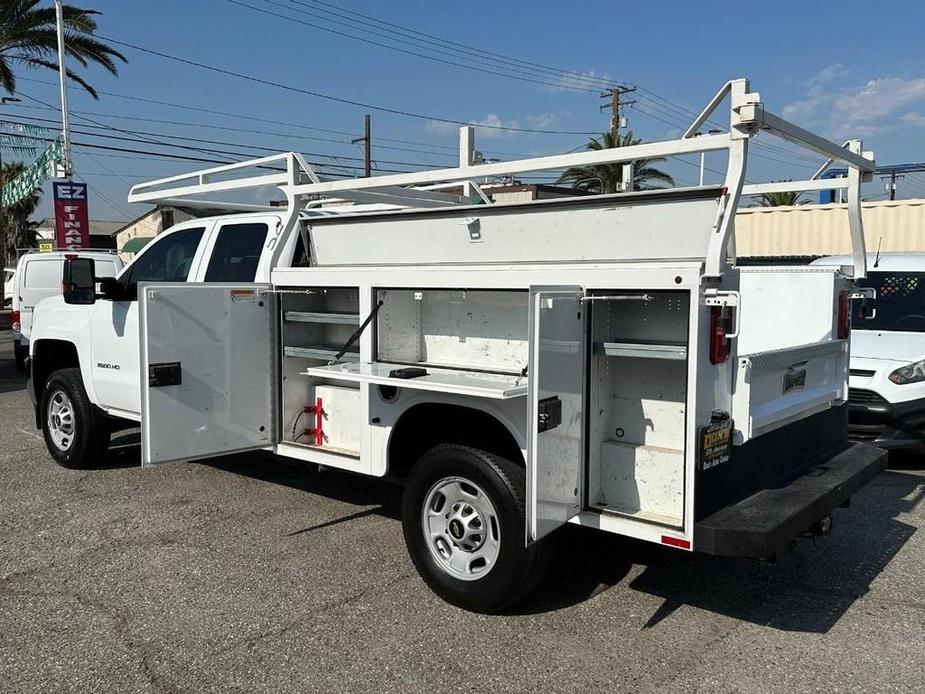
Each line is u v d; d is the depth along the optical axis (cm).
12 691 336
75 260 585
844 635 389
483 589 398
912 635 389
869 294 527
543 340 344
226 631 389
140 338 467
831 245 1645
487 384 394
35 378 731
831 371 495
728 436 367
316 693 335
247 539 517
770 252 1719
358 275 475
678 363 372
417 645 376
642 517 368
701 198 368
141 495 615
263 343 528
